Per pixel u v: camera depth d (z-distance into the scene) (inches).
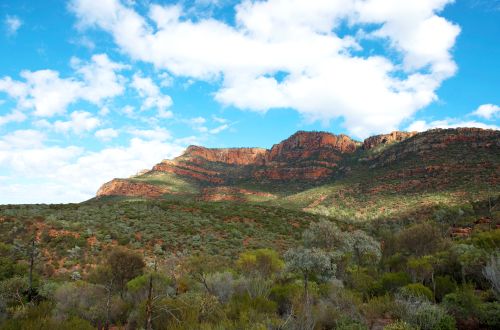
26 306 480.7
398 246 1173.7
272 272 862.5
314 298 540.4
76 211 1899.6
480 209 2650.1
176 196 7495.1
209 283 623.8
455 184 3971.5
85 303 593.9
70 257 1187.3
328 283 697.0
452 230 1908.2
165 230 1710.1
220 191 7180.1
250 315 431.2
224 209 2583.7
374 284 708.7
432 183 4313.5
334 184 5925.2
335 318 440.5
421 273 689.6
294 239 1931.6
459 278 716.0
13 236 1309.1
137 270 775.7
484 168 4165.8
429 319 402.6
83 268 1100.5
